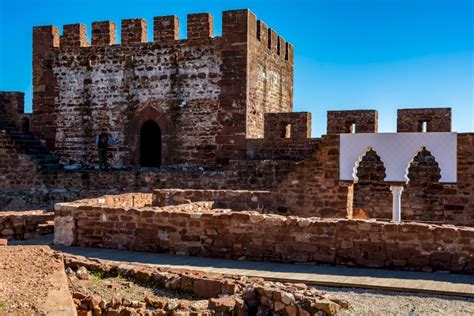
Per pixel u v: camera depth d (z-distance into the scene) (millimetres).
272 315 8664
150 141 30219
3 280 8648
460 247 11281
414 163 20328
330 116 25875
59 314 6996
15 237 16047
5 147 26438
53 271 9367
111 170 25641
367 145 18062
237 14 25781
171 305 8664
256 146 25625
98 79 28359
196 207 17344
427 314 8711
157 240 13531
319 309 8328
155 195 20219
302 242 12273
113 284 10047
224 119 26109
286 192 19562
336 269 11688
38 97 29312
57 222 14594
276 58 30406
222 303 8531
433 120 24594
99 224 14211
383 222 11859
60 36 29047
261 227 12586
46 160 27516
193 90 26656
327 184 19078
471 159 18312
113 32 28719
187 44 26719
